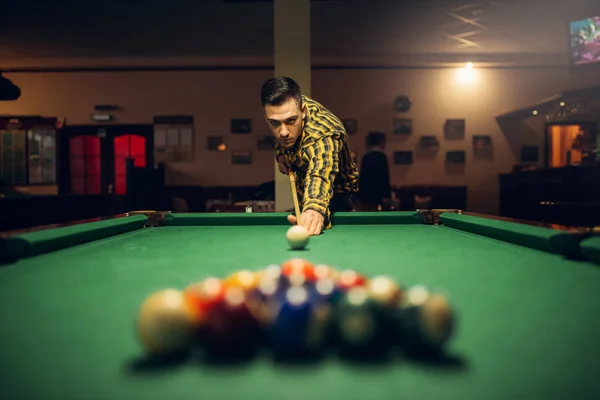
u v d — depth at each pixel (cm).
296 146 283
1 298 117
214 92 975
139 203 659
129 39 809
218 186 971
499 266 157
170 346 74
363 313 76
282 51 585
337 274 109
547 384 67
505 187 894
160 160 975
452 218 268
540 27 748
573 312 103
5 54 905
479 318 99
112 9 658
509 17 695
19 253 167
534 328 92
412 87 961
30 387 67
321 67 952
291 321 74
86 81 969
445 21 715
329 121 283
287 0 587
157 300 76
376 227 274
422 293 79
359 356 77
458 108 961
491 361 75
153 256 178
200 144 975
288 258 173
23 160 966
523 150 961
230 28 753
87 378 70
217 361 76
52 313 104
